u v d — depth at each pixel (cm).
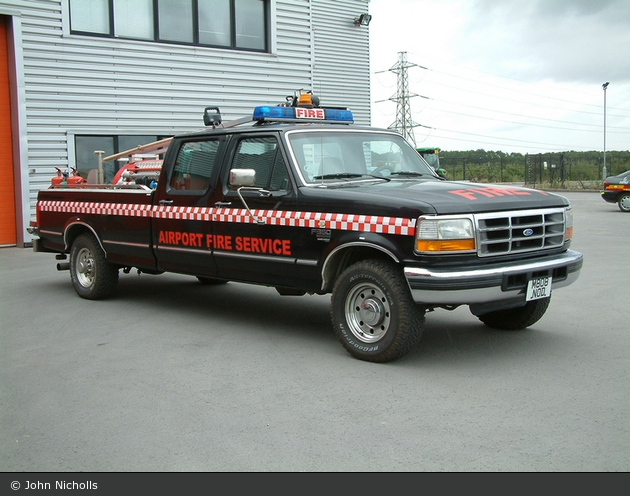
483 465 338
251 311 731
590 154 4559
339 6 1833
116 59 1407
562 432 377
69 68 1348
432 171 661
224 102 1580
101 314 723
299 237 560
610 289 803
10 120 1317
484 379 476
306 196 556
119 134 1426
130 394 461
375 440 372
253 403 438
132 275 996
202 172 656
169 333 634
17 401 451
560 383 464
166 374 505
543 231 527
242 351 566
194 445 372
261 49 1655
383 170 626
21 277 980
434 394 446
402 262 489
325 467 340
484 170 4919
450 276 469
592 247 1209
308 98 706
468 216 482
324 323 670
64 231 828
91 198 783
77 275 816
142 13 1448
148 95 1458
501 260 500
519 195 529
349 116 711
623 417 399
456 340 585
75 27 1359
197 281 937
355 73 1886
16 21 1281
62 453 367
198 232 651
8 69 1305
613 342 570
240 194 604
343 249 537
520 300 508
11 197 1327
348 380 480
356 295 532
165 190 689
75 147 1377
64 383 488
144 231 713
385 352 509
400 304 496
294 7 1692
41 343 603
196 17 1524
